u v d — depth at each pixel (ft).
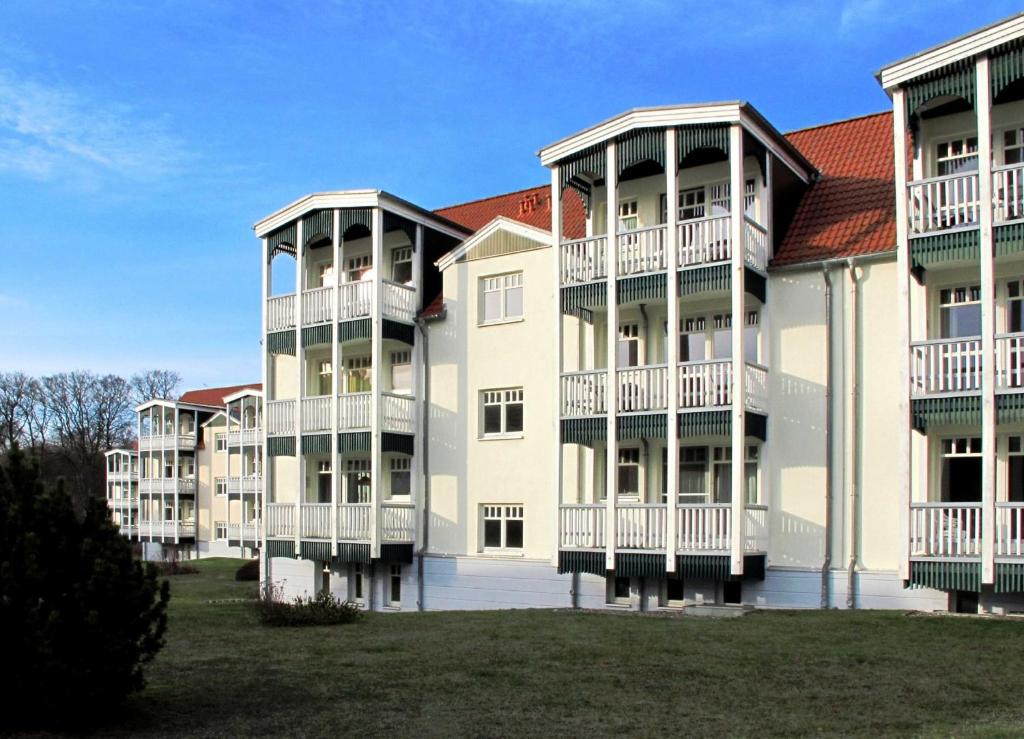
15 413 305.73
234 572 178.19
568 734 31.76
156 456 256.11
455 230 93.40
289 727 33.22
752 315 69.87
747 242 66.18
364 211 86.17
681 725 32.55
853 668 41.01
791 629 52.01
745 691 37.40
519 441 80.74
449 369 85.61
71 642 32.32
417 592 84.89
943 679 38.40
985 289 55.77
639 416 68.13
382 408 84.43
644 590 71.56
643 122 67.72
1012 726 30.94
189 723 33.81
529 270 81.71
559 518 71.20
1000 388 55.01
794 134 84.02
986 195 56.03
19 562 32.35
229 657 47.06
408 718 34.19
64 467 309.22
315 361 97.60
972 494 60.18
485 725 33.04
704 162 73.31
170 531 246.68
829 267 66.23
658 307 73.46
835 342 65.77
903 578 57.11
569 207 88.02
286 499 98.73
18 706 32.55
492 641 51.01
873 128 79.30
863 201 70.44
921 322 61.57
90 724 33.50
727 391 64.75
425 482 85.87
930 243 58.34
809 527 65.46
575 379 71.41
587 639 50.83
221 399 279.28
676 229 67.05
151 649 35.19
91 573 33.14
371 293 84.94
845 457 64.69
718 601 68.54
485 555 81.05
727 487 69.97
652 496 73.15
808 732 31.30
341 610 63.46
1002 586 54.19
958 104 61.57
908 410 57.77
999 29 55.16
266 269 93.61
